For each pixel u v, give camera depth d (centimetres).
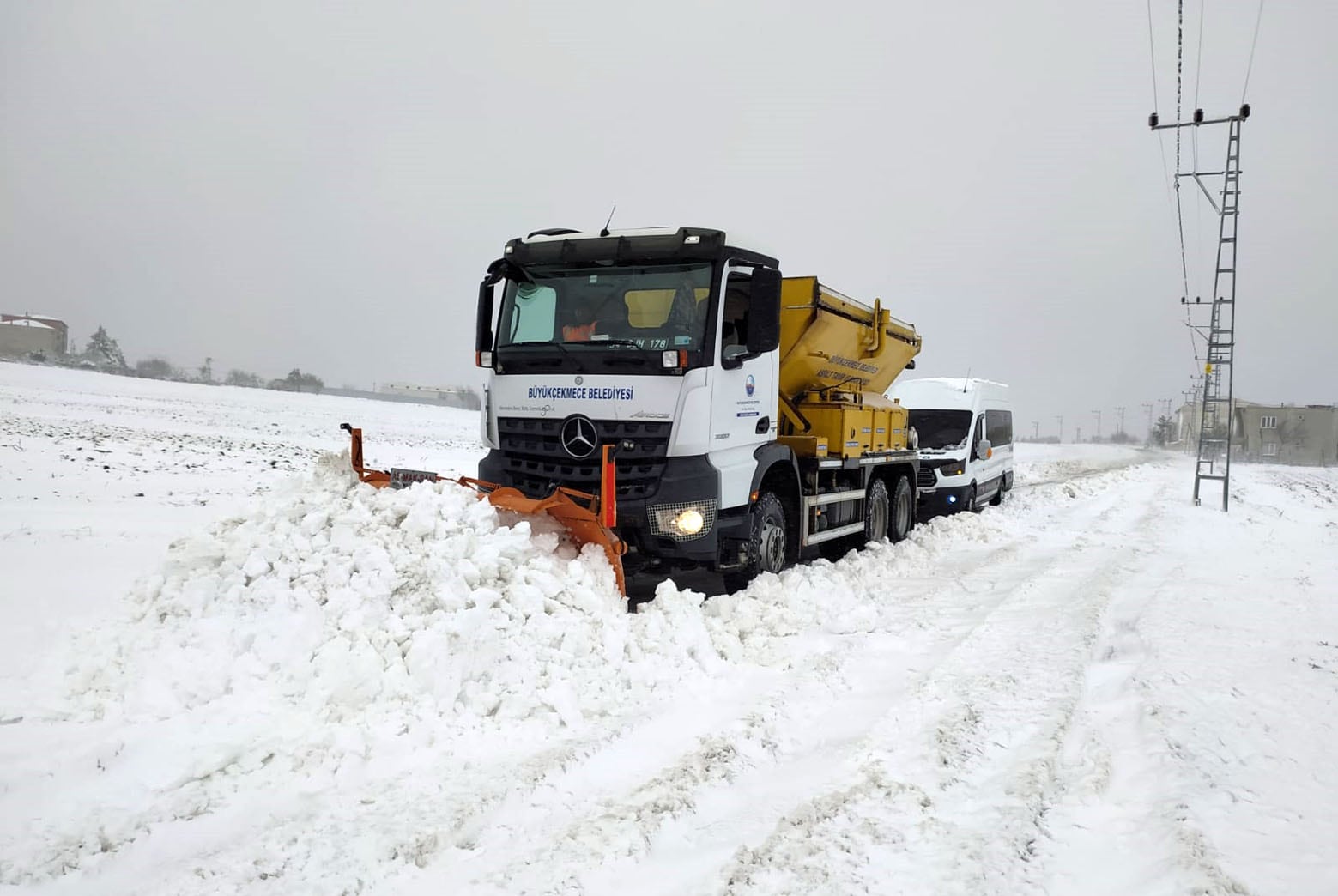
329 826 326
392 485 686
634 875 304
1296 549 1118
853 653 588
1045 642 615
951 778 384
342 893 286
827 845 322
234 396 5128
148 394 4500
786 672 548
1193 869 299
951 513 1491
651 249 700
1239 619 668
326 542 510
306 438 2914
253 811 334
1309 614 686
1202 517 1515
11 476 1317
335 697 421
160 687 414
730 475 709
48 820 317
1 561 727
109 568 726
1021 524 1411
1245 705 465
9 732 378
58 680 426
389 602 471
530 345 711
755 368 764
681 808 354
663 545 672
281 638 445
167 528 966
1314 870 299
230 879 288
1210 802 351
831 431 949
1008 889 293
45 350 9325
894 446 1188
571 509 585
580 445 688
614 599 567
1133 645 607
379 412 5156
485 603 481
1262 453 9906
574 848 319
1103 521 1445
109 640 449
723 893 290
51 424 2427
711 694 503
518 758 399
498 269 755
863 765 400
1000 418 1794
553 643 494
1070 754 413
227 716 402
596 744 417
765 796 372
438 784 366
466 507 554
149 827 318
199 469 1648
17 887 277
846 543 1073
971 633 639
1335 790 365
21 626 529
